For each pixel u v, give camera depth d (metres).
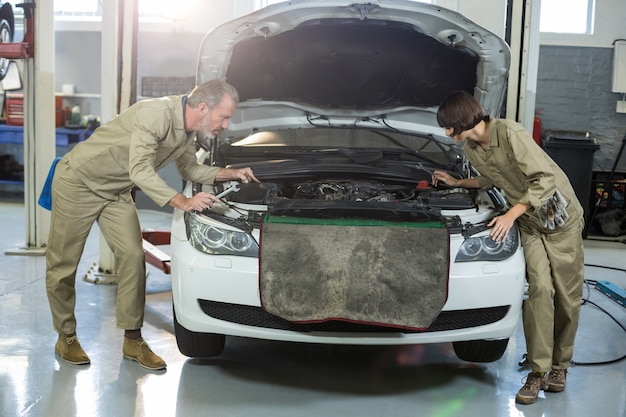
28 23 5.03
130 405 2.61
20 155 8.11
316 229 2.58
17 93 7.86
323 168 3.24
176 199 2.68
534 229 2.79
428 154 3.73
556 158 6.71
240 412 2.58
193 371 2.97
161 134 2.71
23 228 6.26
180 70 7.45
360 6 3.14
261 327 2.65
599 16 7.21
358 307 2.47
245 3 7.27
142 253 2.99
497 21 4.81
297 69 3.62
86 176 2.85
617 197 7.16
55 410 2.54
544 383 2.88
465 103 2.63
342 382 2.91
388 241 2.55
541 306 2.71
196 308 2.68
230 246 2.64
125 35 4.30
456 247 2.65
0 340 3.30
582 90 7.31
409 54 3.53
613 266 5.67
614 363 3.28
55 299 3.01
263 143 3.75
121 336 3.41
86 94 7.76
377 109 3.88
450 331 2.66
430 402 2.73
